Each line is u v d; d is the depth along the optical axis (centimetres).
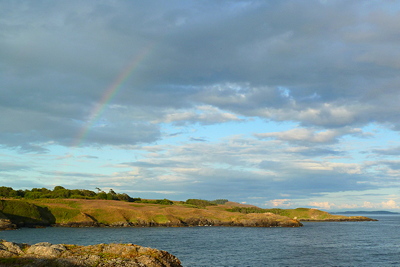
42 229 12419
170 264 3922
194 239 9238
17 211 13638
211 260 5722
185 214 17012
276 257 6200
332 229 14700
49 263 3334
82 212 14888
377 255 6644
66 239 8569
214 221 16475
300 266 5369
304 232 12706
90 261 3459
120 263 3484
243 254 6494
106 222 14562
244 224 16350
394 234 12044
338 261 5881
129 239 8844
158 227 14425
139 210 16225
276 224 16438
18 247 3778
